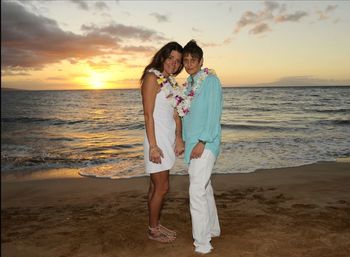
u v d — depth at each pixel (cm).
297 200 445
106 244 316
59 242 326
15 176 698
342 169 642
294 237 315
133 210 430
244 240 313
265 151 893
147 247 307
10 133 1527
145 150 307
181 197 486
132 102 4112
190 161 291
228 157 824
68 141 1251
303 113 1938
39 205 479
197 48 286
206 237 290
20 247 315
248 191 510
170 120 309
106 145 1129
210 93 278
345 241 302
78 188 581
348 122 1074
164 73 311
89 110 2944
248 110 2344
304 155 821
